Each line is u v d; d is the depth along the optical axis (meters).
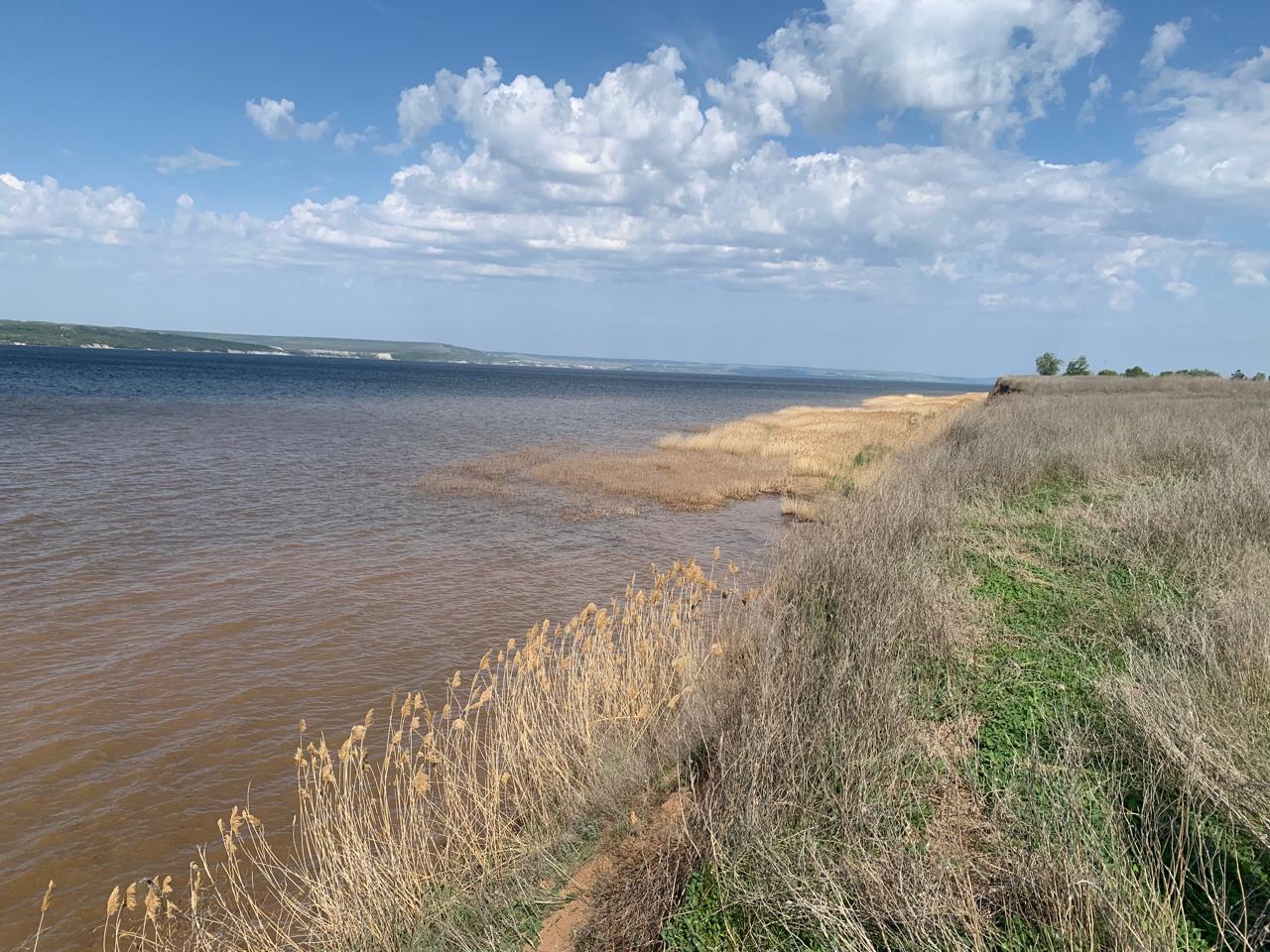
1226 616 5.11
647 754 5.07
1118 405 22.61
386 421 39.31
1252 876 2.91
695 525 16.48
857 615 5.71
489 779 4.99
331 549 13.19
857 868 3.13
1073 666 5.10
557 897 3.94
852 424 38.97
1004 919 2.93
